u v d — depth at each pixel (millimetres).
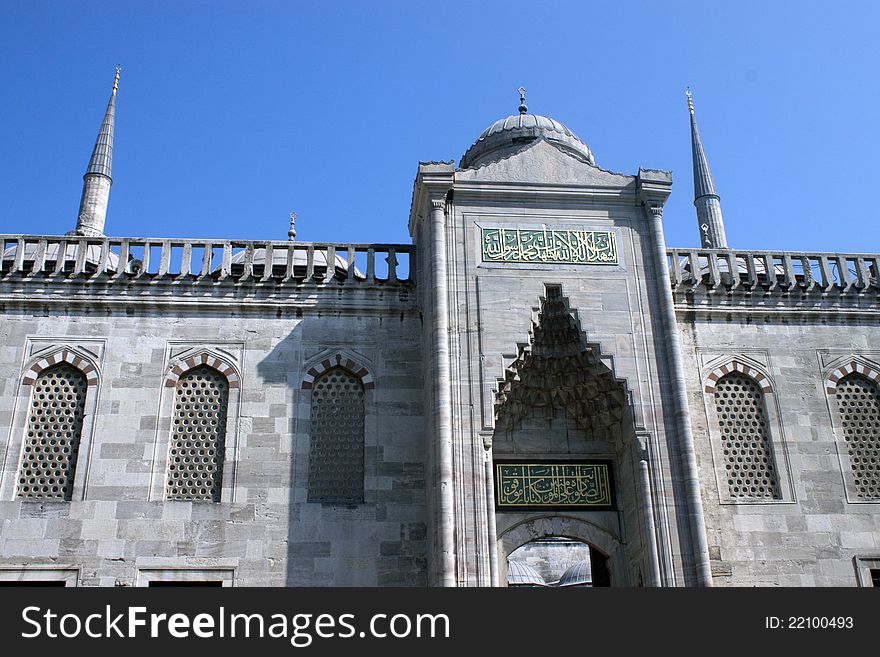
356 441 21328
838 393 23094
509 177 21969
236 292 22281
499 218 21703
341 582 19766
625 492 20750
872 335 23750
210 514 19984
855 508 21672
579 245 21672
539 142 22625
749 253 24250
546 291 21156
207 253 22609
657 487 19438
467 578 18062
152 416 20875
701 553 18750
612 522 20906
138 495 20031
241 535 19891
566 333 21344
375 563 20000
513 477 21109
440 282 20656
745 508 21344
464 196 21812
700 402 22344
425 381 21297
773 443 22156
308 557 19875
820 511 21531
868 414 22984
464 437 19344
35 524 19500
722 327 23297
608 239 21875
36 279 21844
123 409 20844
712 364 22812
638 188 22328
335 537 20125
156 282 22078
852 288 24094
